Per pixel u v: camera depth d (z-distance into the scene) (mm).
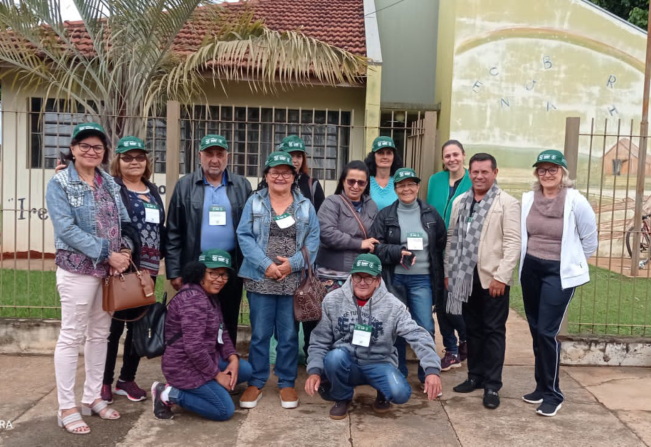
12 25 6840
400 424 3893
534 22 10477
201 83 9500
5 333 5172
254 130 9766
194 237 4297
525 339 5938
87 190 3633
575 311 6855
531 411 4129
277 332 4246
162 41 7234
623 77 10656
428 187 5363
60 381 3668
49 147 9445
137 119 7211
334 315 4023
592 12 10477
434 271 4461
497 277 4102
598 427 3871
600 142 10750
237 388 4492
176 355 3805
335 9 11875
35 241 9422
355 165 4445
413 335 3895
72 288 3598
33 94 9188
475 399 4348
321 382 4273
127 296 3695
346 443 3600
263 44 7785
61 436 3615
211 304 3938
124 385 4250
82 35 8742
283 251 4098
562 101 10656
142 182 4270
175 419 3912
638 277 8859
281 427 3816
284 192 4176
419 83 12422
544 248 4102
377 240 4434
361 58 8242
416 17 12320
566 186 4137
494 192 4277
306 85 9430
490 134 10625
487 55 10516
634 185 10758
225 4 8328
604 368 5090
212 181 4391
